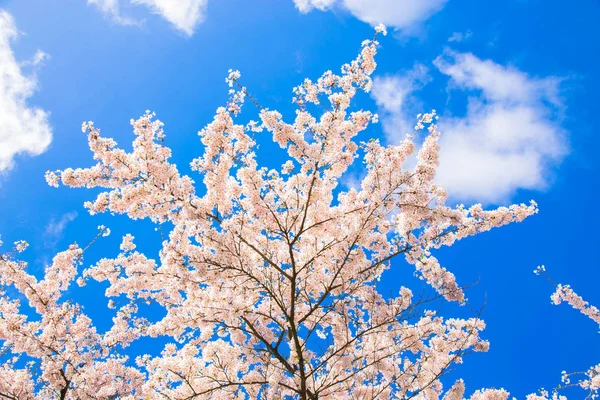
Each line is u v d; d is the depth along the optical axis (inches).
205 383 276.1
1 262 301.0
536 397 315.0
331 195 290.2
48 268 319.6
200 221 260.7
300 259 298.4
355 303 302.2
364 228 276.4
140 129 260.4
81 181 257.9
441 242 292.4
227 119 265.0
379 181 276.1
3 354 300.2
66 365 317.7
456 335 293.0
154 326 304.2
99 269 300.0
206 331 281.6
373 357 286.8
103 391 316.5
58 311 312.5
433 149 274.2
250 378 281.6
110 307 319.9
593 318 363.6
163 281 296.2
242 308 258.8
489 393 287.1
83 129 255.8
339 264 287.6
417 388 286.2
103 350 329.4
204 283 283.4
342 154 268.2
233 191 272.7
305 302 302.0
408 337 283.9
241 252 278.2
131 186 261.3
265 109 256.2
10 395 303.0
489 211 289.6
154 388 273.9
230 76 255.6
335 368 282.5
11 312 311.1
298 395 260.7
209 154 268.7
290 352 263.7
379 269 291.4
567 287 375.2
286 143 255.8
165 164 260.1
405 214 286.7
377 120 266.8
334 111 254.5
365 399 279.6
